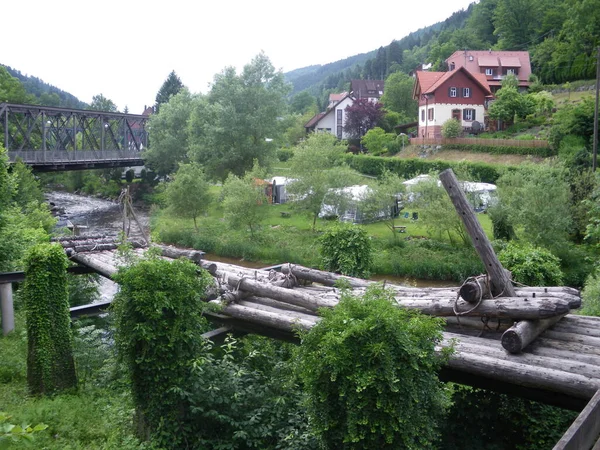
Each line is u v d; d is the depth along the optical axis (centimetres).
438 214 2678
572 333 763
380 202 2989
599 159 3478
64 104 13212
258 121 4459
